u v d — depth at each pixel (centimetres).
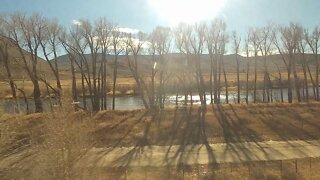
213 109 7862
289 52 9656
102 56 8312
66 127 3000
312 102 8744
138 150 5394
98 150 5312
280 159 4878
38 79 7994
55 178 2870
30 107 8350
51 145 2909
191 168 4553
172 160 4894
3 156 2708
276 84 13912
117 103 10450
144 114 7394
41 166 2834
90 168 3562
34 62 7662
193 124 6769
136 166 4584
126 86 12675
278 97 11494
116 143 5759
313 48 9644
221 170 4453
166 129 6475
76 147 3073
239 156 5059
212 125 6712
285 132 6359
